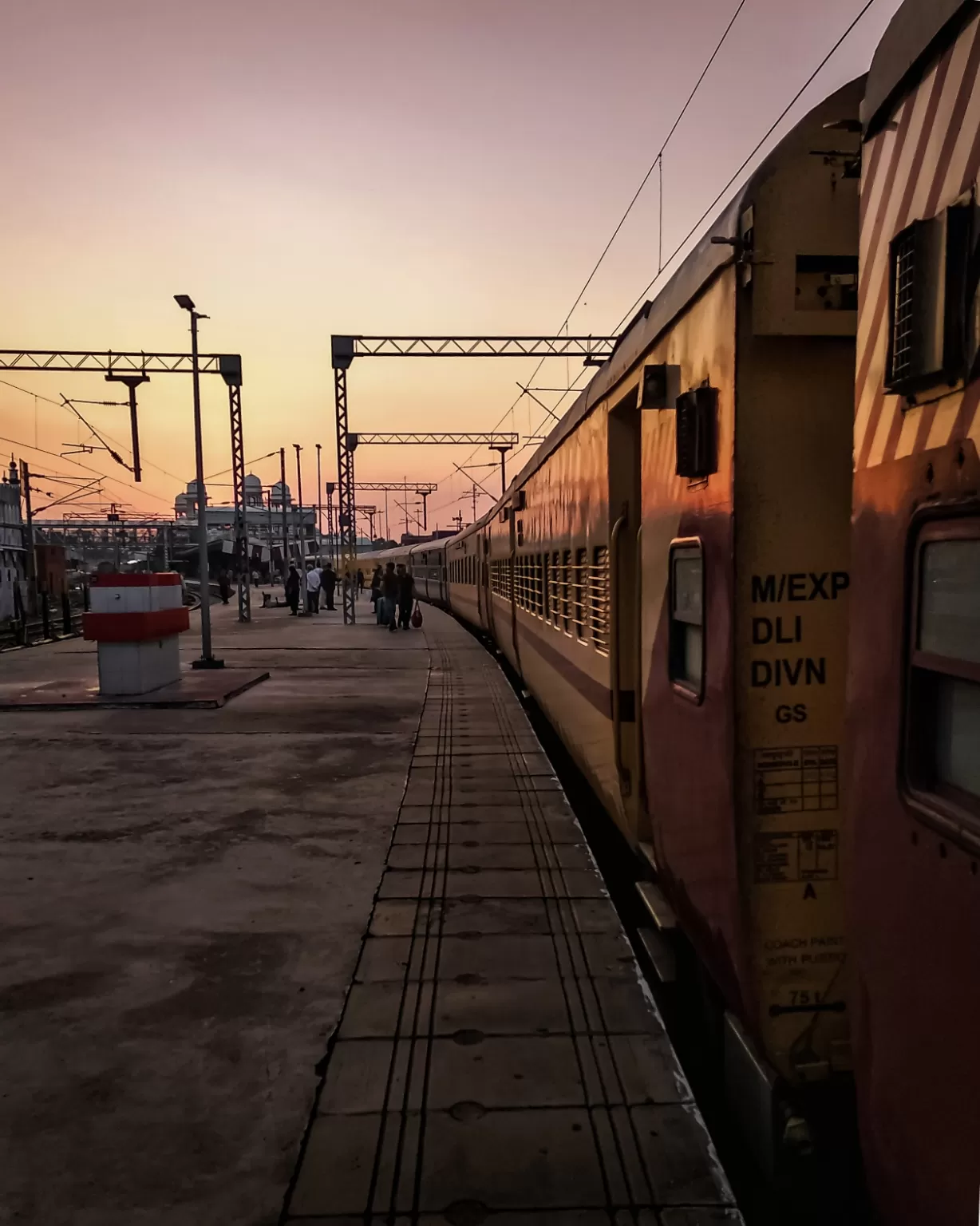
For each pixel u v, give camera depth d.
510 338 20.67
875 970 1.88
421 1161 2.72
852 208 2.43
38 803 6.78
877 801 1.85
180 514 84.56
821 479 2.50
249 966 4.08
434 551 35.53
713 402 2.71
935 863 1.62
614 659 4.53
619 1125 2.89
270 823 6.26
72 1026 3.56
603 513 4.91
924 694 1.69
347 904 4.79
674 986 4.01
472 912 4.66
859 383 1.94
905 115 1.72
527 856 5.53
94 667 15.20
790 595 2.52
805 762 2.54
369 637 20.86
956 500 1.53
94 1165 2.74
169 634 12.18
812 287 2.44
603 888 5.00
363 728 9.68
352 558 24.61
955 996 1.55
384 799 6.85
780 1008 2.57
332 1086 3.11
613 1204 2.54
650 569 3.63
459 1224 2.47
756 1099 2.78
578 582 5.93
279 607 35.00
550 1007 3.65
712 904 2.81
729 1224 2.47
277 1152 2.79
